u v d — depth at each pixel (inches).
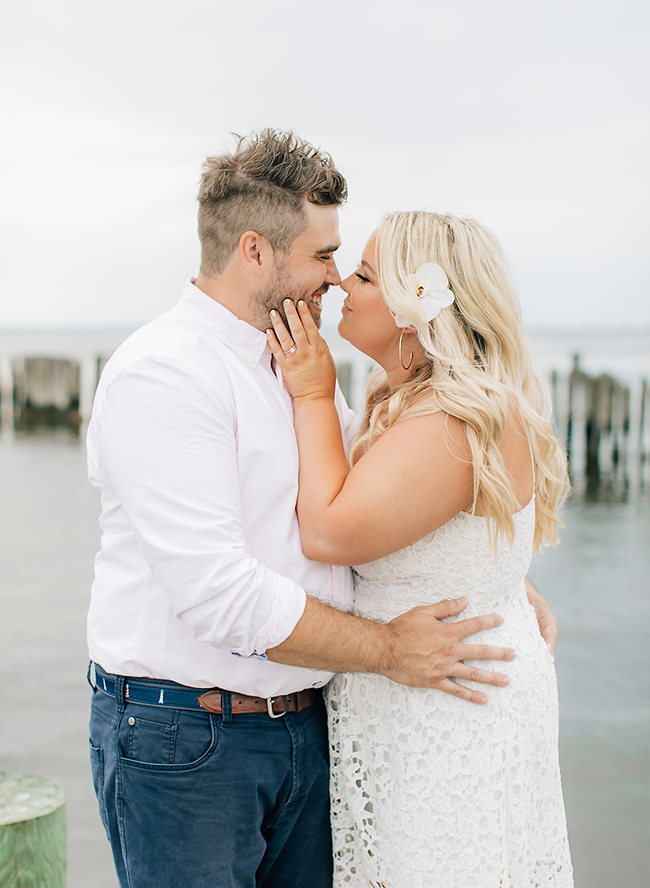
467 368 63.4
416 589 66.0
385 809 66.0
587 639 215.2
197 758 61.2
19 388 690.2
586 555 303.0
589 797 141.3
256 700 63.3
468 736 64.4
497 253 67.9
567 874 71.6
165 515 57.1
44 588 251.3
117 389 59.0
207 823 61.9
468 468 62.2
